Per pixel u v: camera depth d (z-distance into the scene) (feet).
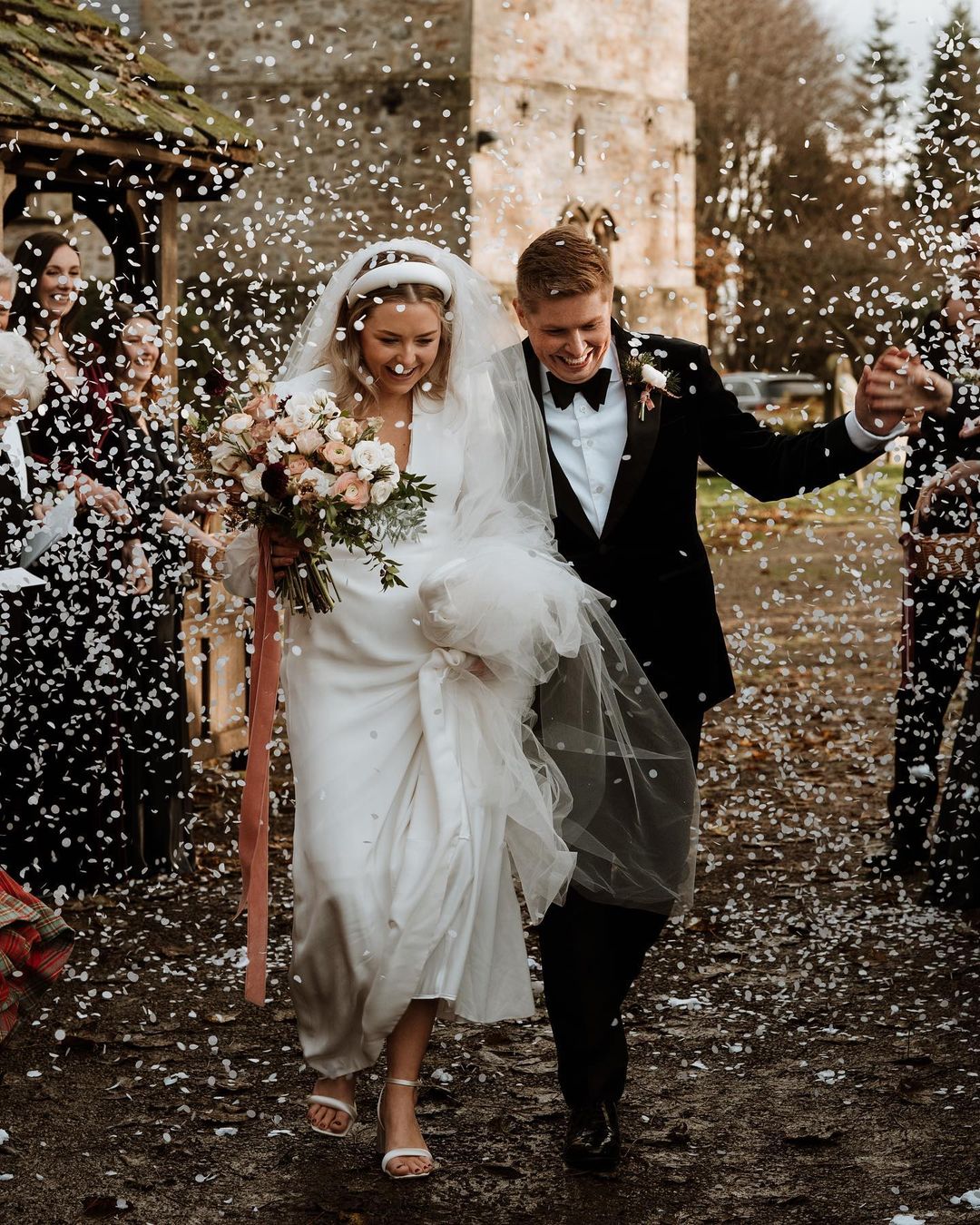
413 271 9.87
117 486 15.26
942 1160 9.94
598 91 75.77
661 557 10.42
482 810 9.79
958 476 14.26
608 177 76.95
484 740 9.95
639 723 10.32
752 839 17.29
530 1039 12.25
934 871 15.34
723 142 126.31
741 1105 10.91
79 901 15.89
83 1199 9.63
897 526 15.12
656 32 80.02
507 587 9.67
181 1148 10.36
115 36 19.94
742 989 13.29
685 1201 9.48
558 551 10.47
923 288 13.79
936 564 14.56
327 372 10.46
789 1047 11.97
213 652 19.44
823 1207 9.36
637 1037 12.25
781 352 68.64
